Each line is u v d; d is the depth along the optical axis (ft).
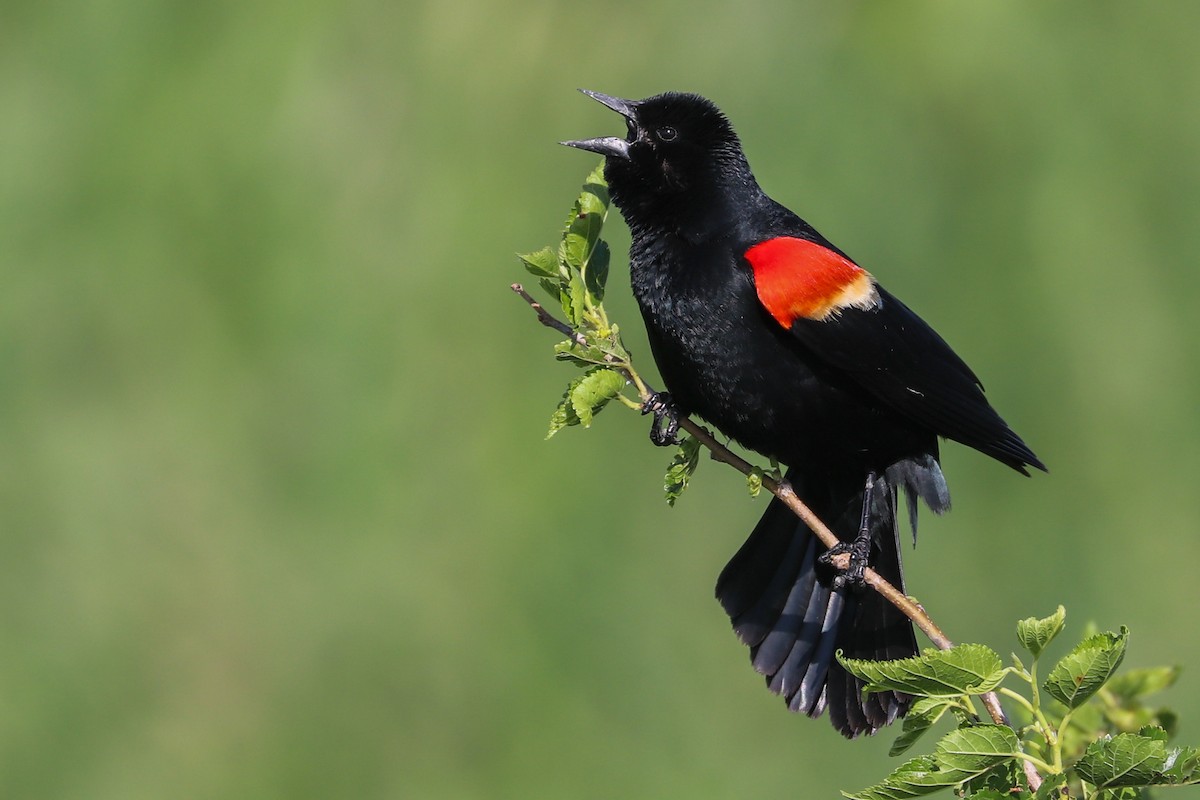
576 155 42.09
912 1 43.55
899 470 23.53
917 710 15.55
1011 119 42.98
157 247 43.27
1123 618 38.45
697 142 24.13
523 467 39.78
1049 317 40.88
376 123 43.19
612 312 39.55
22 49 45.29
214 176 43.19
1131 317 40.98
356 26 43.96
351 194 42.73
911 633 23.08
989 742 14.94
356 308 41.73
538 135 42.50
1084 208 42.01
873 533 23.41
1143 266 41.45
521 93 42.86
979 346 40.78
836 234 41.24
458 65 43.34
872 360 22.75
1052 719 18.07
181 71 44.24
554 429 19.29
